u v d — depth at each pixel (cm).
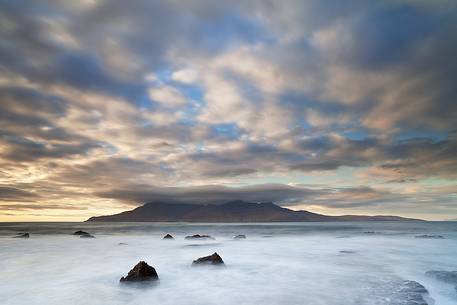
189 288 1438
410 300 1155
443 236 4803
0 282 1595
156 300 1246
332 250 2980
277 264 2116
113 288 1442
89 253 2856
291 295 1292
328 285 1462
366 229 7925
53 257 2583
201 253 2820
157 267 2006
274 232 6681
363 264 2102
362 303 1138
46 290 1408
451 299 1197
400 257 2428
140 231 7500
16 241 4319
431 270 1769
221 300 1238
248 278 1658
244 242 4025
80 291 1387
